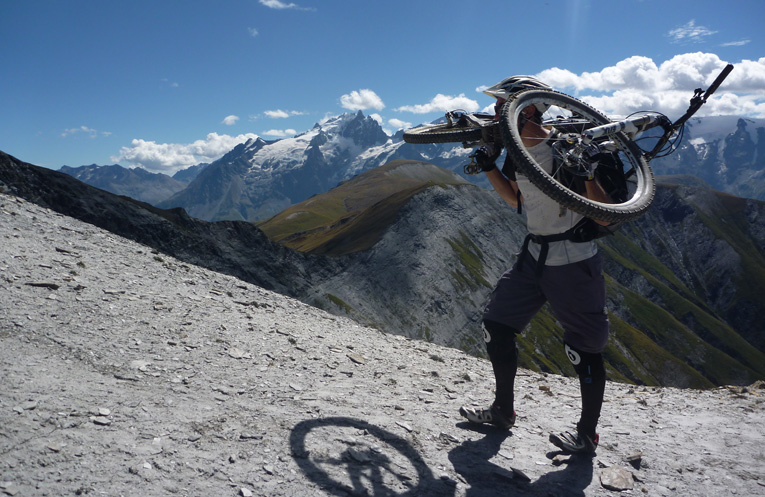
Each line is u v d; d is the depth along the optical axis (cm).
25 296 632
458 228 15812
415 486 382
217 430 410
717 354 18538
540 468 437
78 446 350
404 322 12075
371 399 546
